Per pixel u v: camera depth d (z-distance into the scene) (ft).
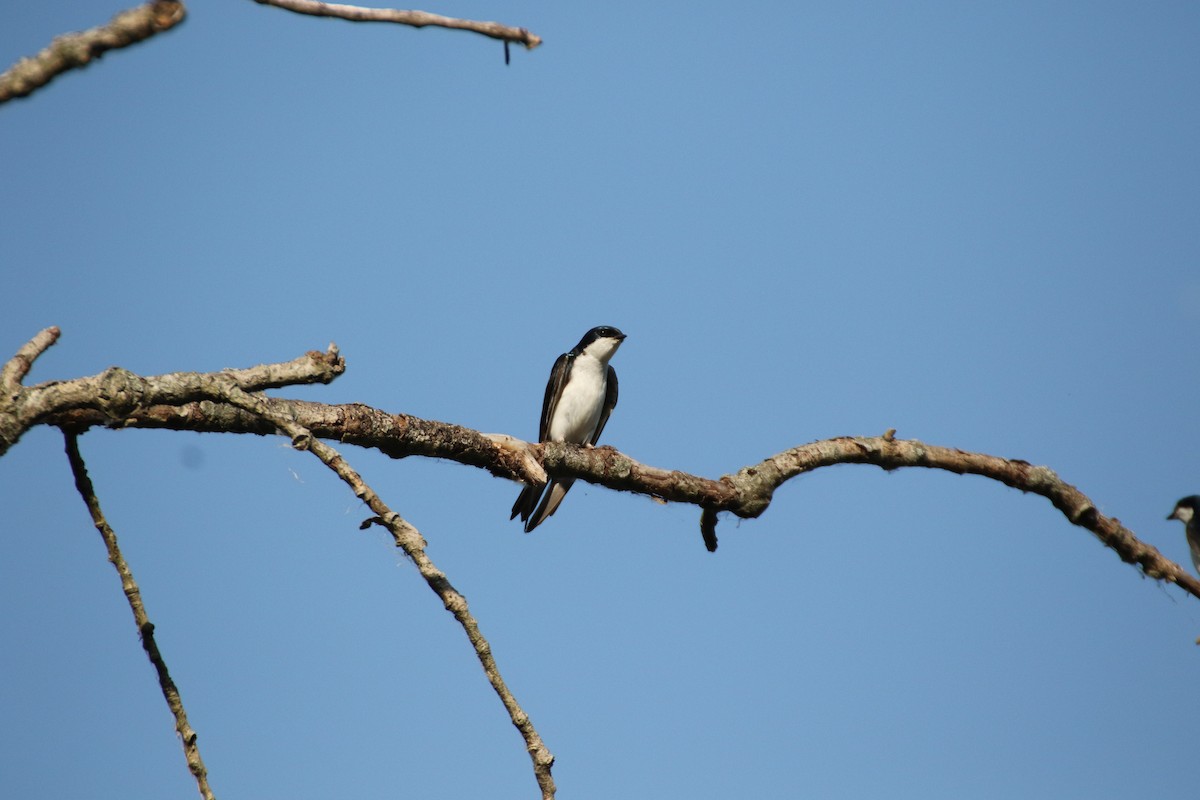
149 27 16.97
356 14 17.52
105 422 24.12
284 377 26.04
